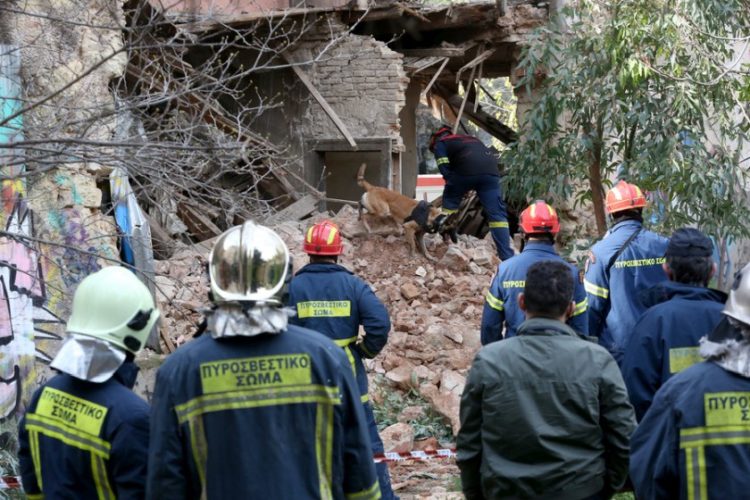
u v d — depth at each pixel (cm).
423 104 2348
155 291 897
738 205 965
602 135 1011
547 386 357
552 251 567
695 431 300
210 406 291
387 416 811
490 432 364
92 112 704
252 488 286
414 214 1066
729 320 304
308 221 1135
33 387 755
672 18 905
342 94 1288
